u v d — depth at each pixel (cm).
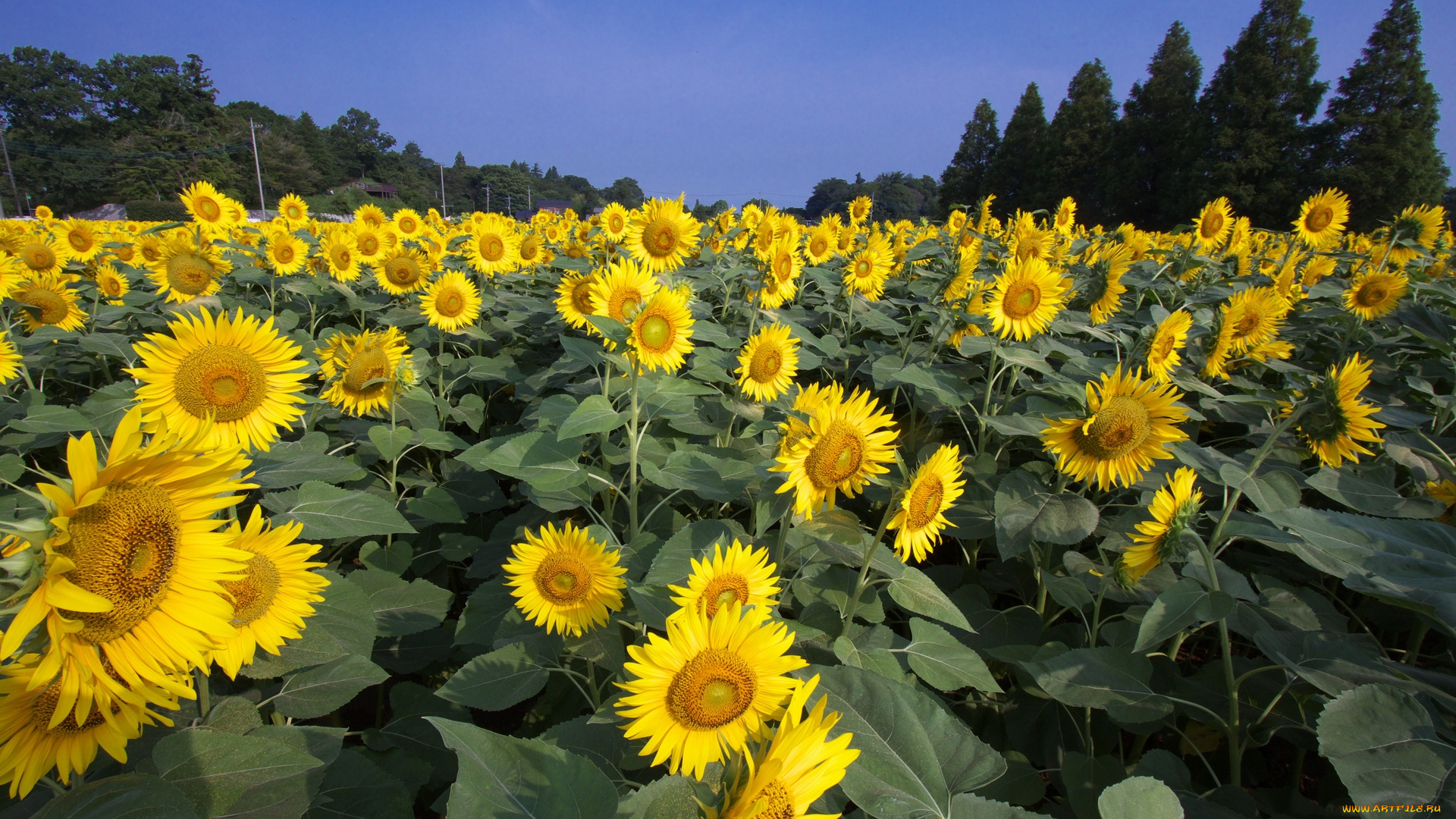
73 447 129
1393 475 343
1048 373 396
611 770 211
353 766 223
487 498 427
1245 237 777
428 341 599
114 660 139
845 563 252
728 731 158
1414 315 503
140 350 233
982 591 344
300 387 261
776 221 737
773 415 397
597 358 390
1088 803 237
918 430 484
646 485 401
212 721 210
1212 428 490
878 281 616
